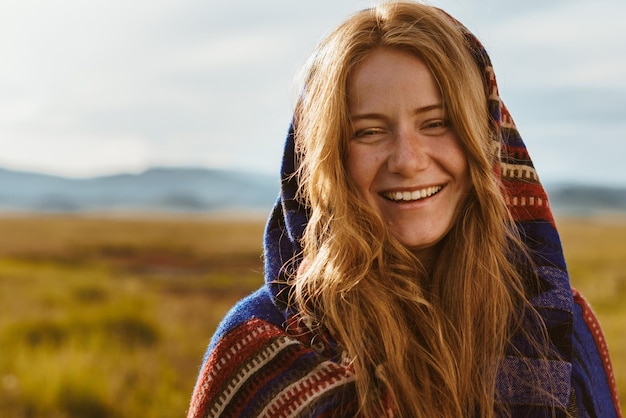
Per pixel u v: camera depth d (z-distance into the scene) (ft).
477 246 6.55
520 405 6.36
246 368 6.21
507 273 6.65
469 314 6.51
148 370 26.53
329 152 6.29
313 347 6.27
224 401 6.21
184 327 36.91
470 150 6.32
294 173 6.70
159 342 32.55
